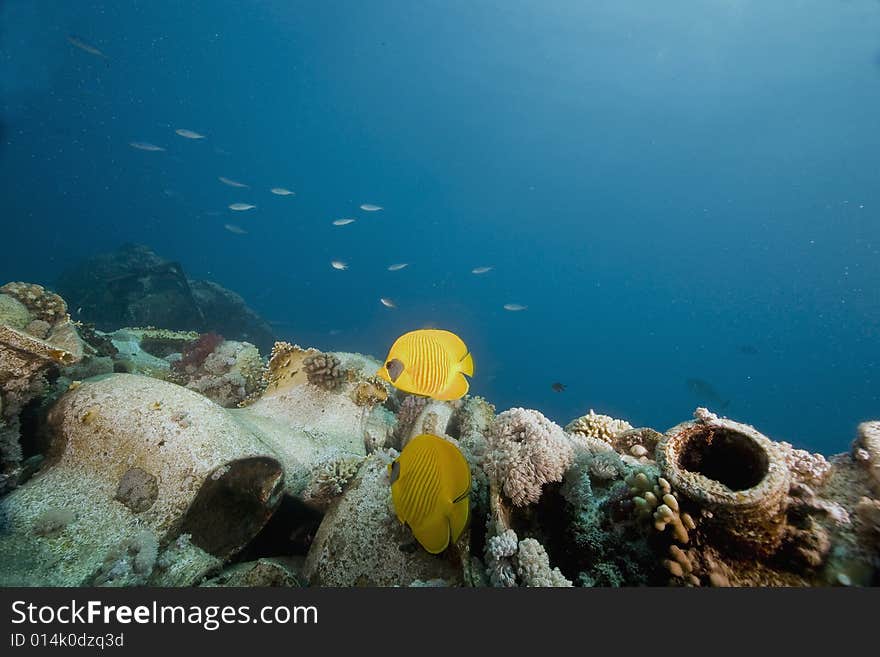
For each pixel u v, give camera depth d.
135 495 2.99
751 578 1.98
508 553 2.27
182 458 3.10
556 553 2.53
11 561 2.60
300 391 5.27
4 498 2.99
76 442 3.26
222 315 15.66
